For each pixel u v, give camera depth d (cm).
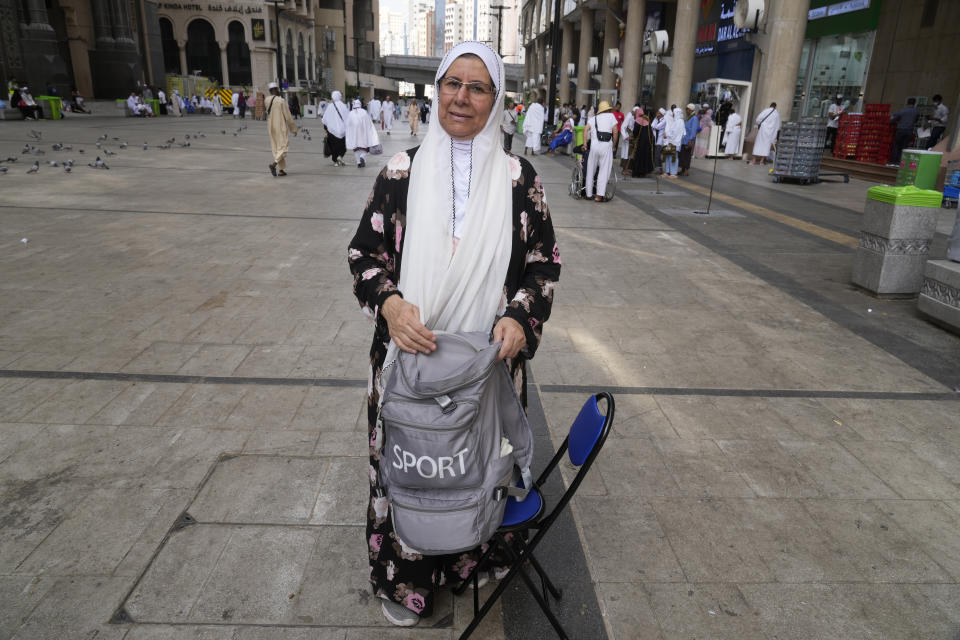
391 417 165
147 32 4175
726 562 248
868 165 1465
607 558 249
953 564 250
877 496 291
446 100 182
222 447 311
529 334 189
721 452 323
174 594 223
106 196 947
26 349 411
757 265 683
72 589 223
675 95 2225
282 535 253
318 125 3325
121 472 289
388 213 198
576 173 1132
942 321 500
